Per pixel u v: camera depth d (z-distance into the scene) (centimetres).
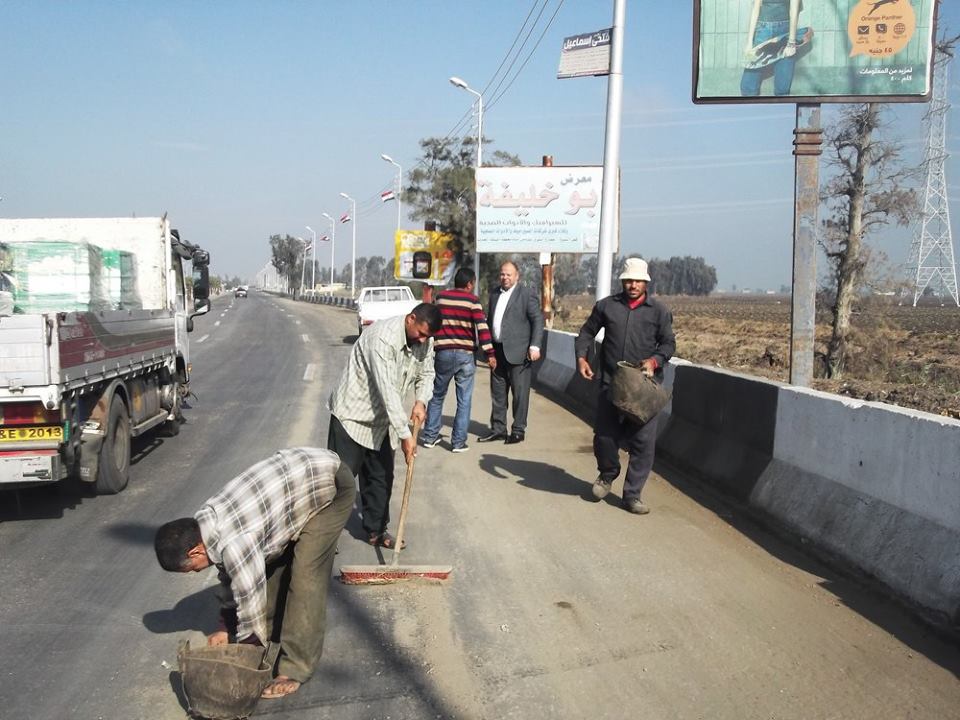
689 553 610
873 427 565
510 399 1475
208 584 562
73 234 1069
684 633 473
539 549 622
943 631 460
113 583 565
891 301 1788
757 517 683
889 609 502
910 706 391
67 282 809
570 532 663
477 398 1487
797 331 813
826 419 623
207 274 1291
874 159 1703
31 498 788
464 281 970
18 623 498
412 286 3931
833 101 820
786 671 427
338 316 5050
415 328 557
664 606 512
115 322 818
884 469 551
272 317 4847
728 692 406
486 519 700
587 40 1286
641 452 709
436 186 3850
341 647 461
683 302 10294
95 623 498
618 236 2531
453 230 3931
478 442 1045
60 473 686
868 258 1714
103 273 906
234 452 995
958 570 470
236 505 385
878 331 1861
